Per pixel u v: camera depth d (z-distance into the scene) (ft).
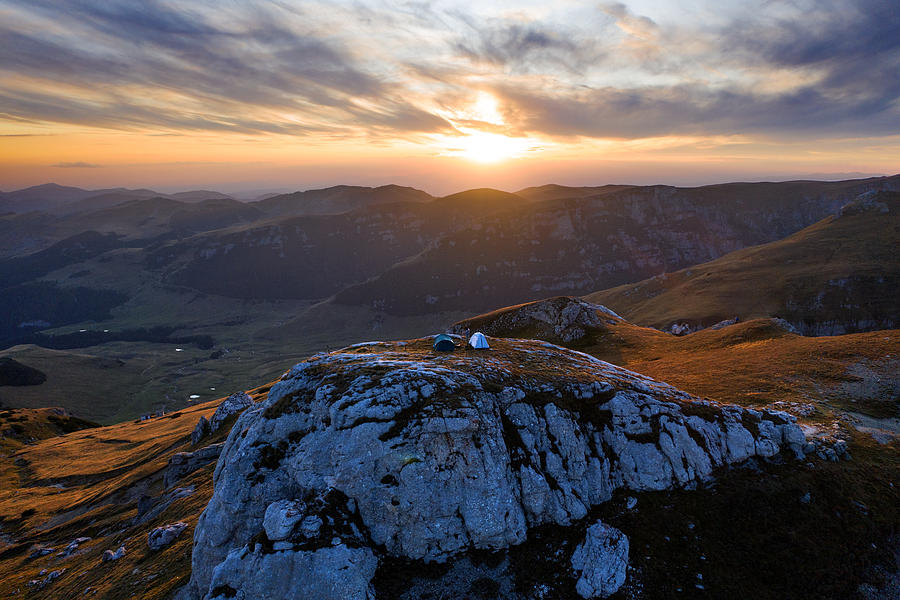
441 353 158.51
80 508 244.42
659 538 107.76
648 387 148.15
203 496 177.78
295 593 87.51
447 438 107.34
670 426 129.29
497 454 109.81
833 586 99.66
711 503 116.67
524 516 108.88
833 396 176.65
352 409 110.73
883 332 237.04
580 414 127.54
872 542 108.37
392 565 98.27
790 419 142.72
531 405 123.34
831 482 123.03
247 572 90.48
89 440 420.77
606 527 107.96
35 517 250.98
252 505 106.63
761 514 114.01
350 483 103.55
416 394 114.73
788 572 101.91
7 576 173.47
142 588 122.83
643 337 320.09
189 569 122.21
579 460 118.83
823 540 108.27
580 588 96.94
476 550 102.32
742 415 141.69
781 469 127.34
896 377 185.16
